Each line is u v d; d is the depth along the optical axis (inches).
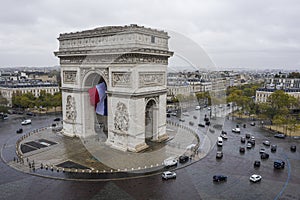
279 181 2529.5
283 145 3932.1
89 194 2209.6
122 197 2156.7
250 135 4586.6
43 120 5836.6
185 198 2151.8
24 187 2342.5
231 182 2488.9
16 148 3484.3
